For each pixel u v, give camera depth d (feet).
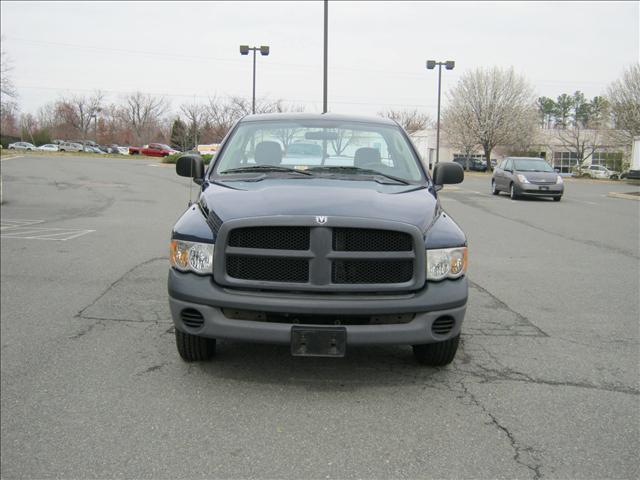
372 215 13.24
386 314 12.97
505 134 220.43
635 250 35.50
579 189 105.91
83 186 78.43
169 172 114.62
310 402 13.34
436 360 15.16
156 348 16.81
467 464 10.88
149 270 27.25
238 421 12.43
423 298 13.11
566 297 23.52
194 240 13.47
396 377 14.82
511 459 11.07
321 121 18.57
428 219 13.83
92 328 18.70
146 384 14.29
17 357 16.16
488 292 24.14
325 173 16.66
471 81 223.51
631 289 25.09
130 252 31.89
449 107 234.99
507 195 81.25
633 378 15.05
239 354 16.25
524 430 12.17
